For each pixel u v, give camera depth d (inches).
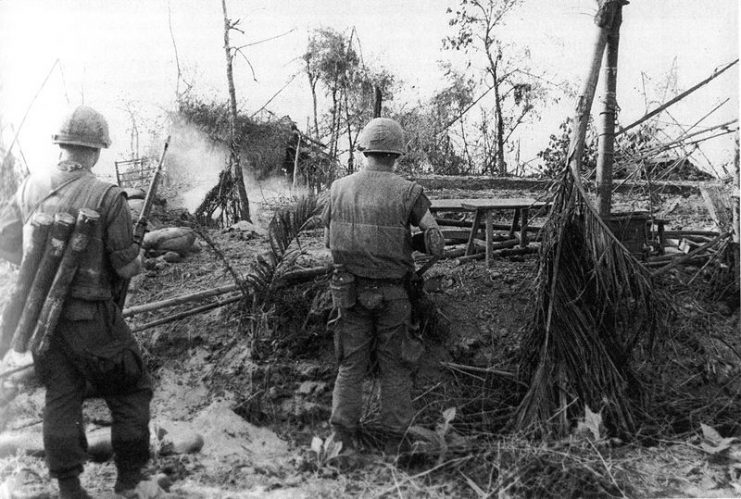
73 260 122.3
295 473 144.7
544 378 160.9
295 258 191.3
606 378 164.2
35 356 122.1
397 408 151.2
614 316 168.7
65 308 123.7
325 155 527.8
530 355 167.9
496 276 194.7
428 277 174.1
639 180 276.4
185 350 181.0
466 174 562.3
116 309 129.7
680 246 226.2
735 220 207.5
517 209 216.1
